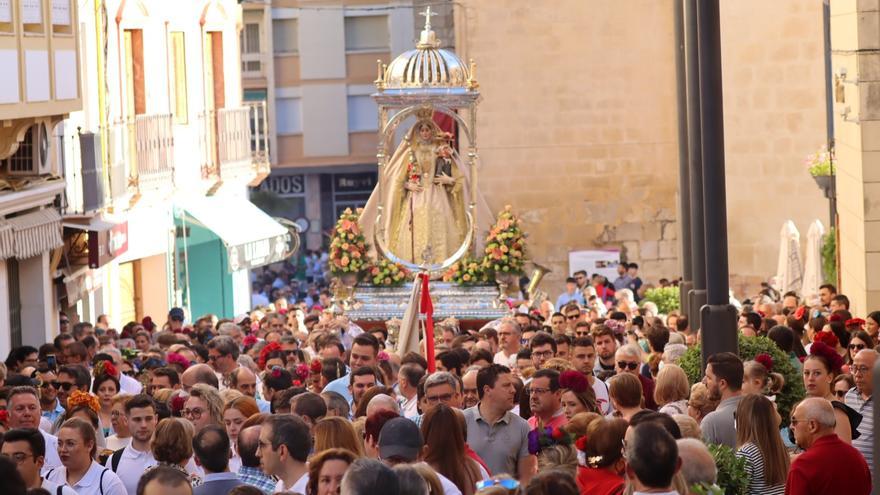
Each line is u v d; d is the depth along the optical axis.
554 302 49.47
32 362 22.17
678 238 48.94
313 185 67.44
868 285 29.36
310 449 12.58
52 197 31.91
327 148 66.75
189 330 29.39
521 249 32.16
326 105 66.62
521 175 49.47
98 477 14.12
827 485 12.72
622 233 49.38
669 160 49.22
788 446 16.50
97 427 16.42
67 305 35.06
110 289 39.81
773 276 46.81
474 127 32.16
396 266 32.44
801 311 25.67
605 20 49.06
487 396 14.48
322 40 66.25
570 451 12.93
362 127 66.81
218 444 12.98
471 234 32.03
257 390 21.02
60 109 30.06
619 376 14.89
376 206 32.53
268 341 23.97
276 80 66.38
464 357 20.53
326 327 28.16
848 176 31.22
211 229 44.56
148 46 42.16
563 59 49.16
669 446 10.32
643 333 24.98
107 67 38.69
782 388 17.42
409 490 10.02
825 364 16.28
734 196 46.81
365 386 17.03
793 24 46.22
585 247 49.53
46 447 15.71
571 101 49.25
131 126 40.34
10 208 29.41
